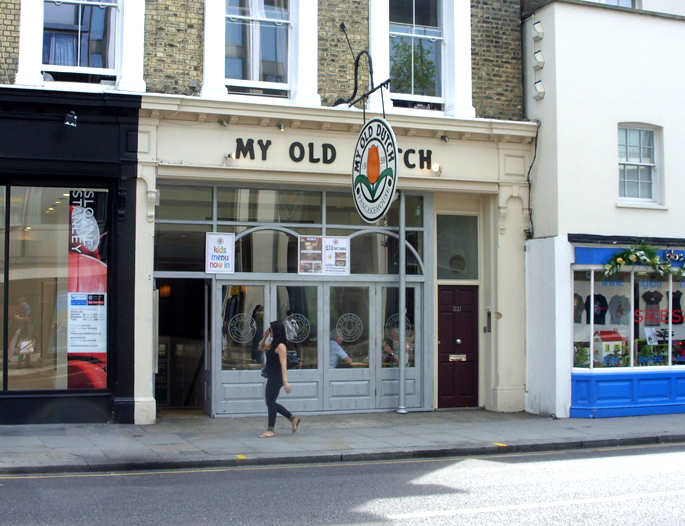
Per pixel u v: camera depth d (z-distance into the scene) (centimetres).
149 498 751
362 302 1396
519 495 783
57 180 1204
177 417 1300
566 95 1410
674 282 1470
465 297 1475
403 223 1409
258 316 1330
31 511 690
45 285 1198
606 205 1425
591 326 1388
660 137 1491
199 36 1269
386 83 1211
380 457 1020
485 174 1429
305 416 1338
